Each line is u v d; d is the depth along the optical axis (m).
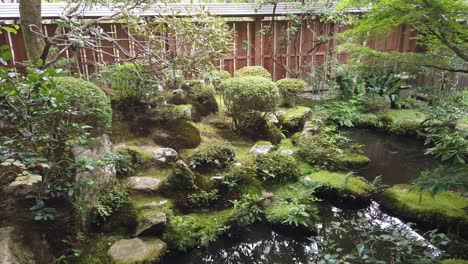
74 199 2.70
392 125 6.06
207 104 5.36
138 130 4.31
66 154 2.71
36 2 3.85
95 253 2.76
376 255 2.98
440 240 2.73
